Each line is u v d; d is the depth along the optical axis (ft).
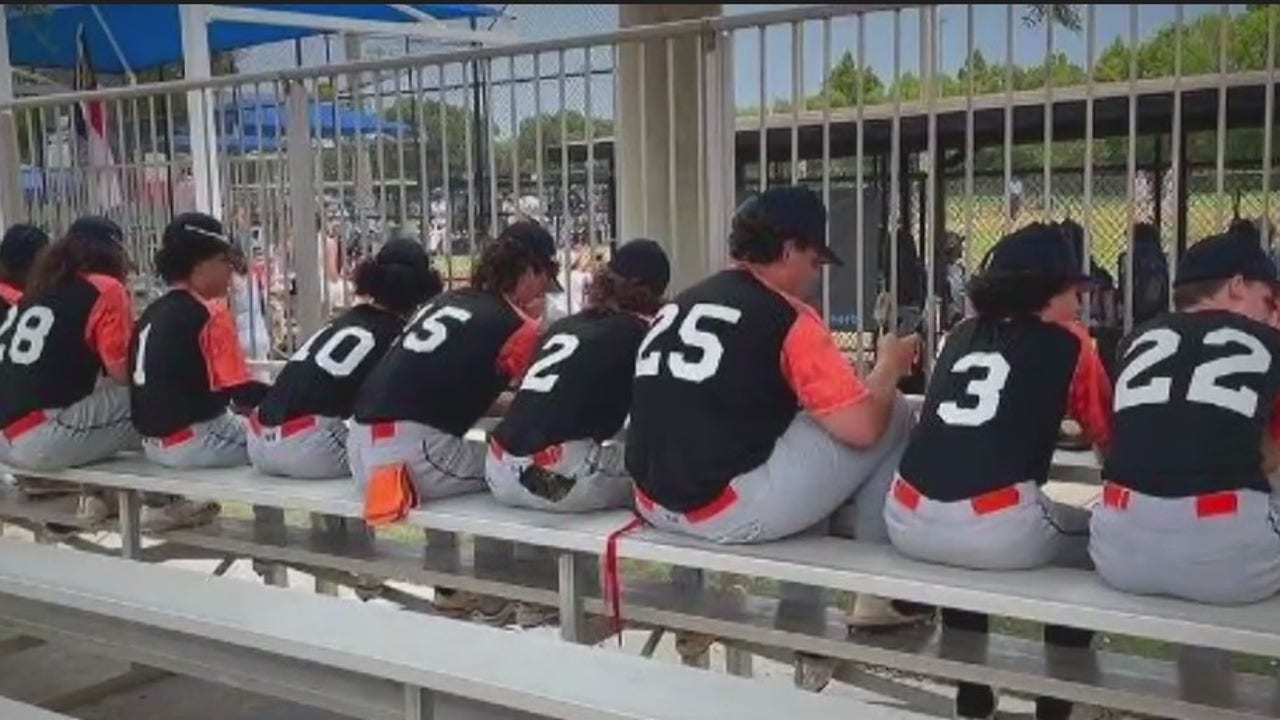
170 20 31.24
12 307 15.96
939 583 9.28
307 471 13.75
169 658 11.45
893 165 12.45
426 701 9.70
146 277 19.40
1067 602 8.74
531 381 11.84
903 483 9.84
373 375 12.67
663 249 13.26
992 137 15.35
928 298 12.69
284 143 17.22
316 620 10.46
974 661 9.73
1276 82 11.35
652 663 9.39
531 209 15.17
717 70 13.26
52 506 16.25
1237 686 9.07
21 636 14.96
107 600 11.15
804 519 10.37
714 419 10.26
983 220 13.60
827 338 10.23
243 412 14.78
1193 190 14.66
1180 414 8.64
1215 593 8.54
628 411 11.71
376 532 14.64
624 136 14.55
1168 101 14.12
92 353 15.08
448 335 12.45
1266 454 8.73
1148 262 11.90
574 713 8.64
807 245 10.43
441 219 15.96
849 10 12.14
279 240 17.57
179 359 14.39
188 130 20.54
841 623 10.77
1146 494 8.64
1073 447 11.46
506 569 12.77
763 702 8.68
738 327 10.28
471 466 12.60
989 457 9.40
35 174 21.21
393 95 16.21
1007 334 9.69
